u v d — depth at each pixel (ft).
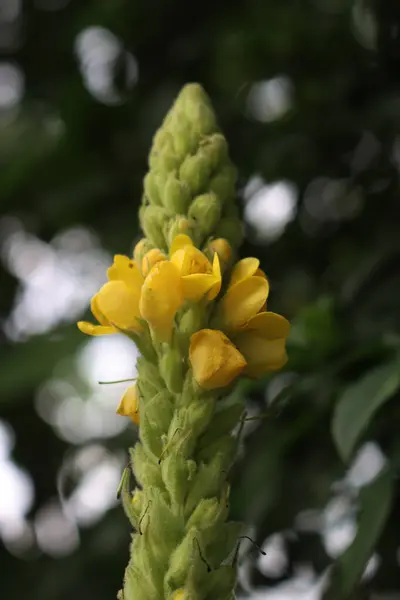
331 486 2.57
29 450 3.81
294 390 2.43
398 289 2.59
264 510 2.54
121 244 3.51
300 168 3.00
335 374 2.43
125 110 3.31
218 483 1.96
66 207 3.47
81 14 3.42
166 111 3.18
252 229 3.20
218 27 3.20
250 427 2.76
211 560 1.94
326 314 2.49
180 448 1.95
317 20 3.05
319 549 2.68
